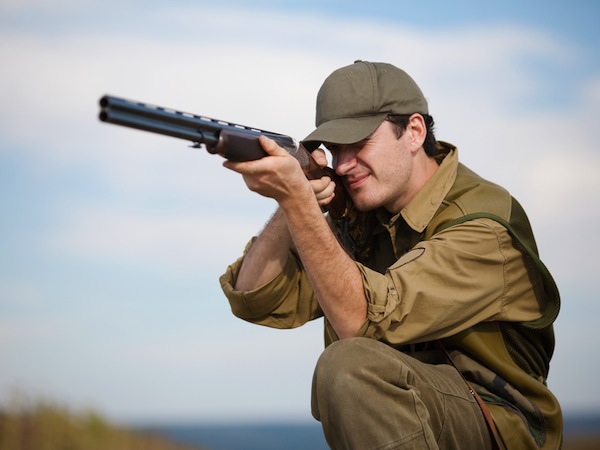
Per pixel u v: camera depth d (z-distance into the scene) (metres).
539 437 3.32
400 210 3.68
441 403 3.08
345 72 3.67
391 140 3.59
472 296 3.24
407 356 3.11
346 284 3.12
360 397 2.93
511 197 3.55
